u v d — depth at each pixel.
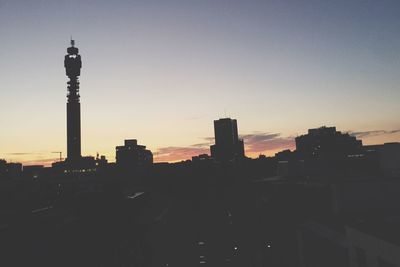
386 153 56.97
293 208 60.75
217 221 121.94
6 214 54.97
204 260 94.94
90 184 111.12
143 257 81.62
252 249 85.06
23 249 47.69
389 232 35.34
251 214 94.25
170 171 175.12
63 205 71.31
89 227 65.50
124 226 77.44
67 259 55.12
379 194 46.84
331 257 45.03
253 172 172.38
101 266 63.50
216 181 165.38
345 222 43.66
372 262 35.41
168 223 116.94
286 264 62.31
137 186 168.88
